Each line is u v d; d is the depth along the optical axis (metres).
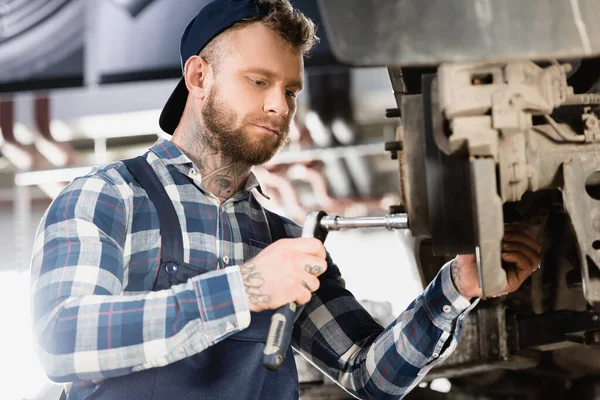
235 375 1.14
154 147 1.28
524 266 1.08
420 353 1.20
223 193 1.28
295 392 1.23
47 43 3.60
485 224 0.83
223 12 1.25
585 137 0.90
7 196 5.94
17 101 4.77
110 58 3.48
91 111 4.66
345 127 5.00
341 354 1.32
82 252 1.07
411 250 1.75
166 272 1.16
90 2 3.53
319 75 4.64
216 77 1.24
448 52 0.79
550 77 0.85
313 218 1.09
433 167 0.89
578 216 0.89
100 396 1.09
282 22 1.24
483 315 1.50
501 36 0.79
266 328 1.19
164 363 1.01
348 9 0.81
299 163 5.43
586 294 0.87
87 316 1.00
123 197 1.17
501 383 1.73
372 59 0.80
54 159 5.32
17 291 5.77
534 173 0.88
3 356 5.52
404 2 0.81
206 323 1.00
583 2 0.80
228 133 1.23
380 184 5.71
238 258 1.25
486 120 0.82
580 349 1.54
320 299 1.38
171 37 3.43
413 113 0.92
